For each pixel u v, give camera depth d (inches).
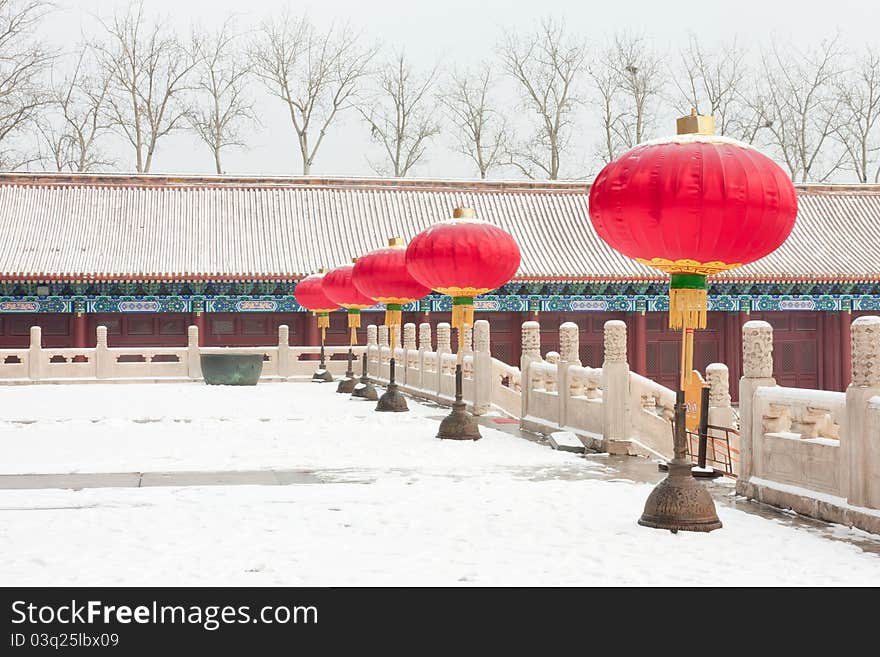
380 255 983.6
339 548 385.4
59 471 589.6
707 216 447.2
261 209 2316.7
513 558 369.7
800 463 458.0
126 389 1395.2
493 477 569.3
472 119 3238.2
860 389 413.7
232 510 462.3
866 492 411.8
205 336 2102.6
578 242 2285.9
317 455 668.1
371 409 1042.7
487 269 774.5
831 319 2269.9
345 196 2385.6
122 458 650.2
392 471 593.9
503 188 2445.9
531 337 832.3
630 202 457.4
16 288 2018.9
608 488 529.0
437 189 2434.8
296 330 2145.7
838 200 2485.2
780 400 472.1
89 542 393.7
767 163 460.1
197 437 776.9
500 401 974.4
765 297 2228.1
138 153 3065.9
